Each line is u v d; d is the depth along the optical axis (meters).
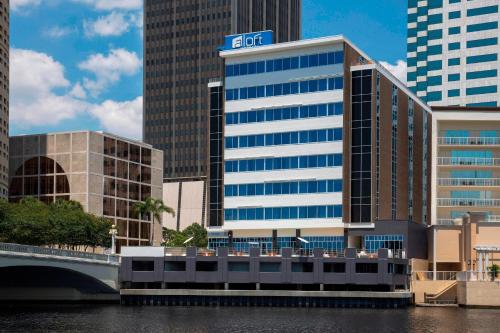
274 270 110.88
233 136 129.62
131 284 113.38
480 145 137.75
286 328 77.38
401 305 105.75
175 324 80.50
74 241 131.50
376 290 111.06
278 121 126.25
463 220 123.62
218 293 108.69
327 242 122.00
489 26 170.38
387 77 127.00
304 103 124.44
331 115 122.19
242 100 129.38
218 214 131.50
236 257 111.38
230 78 130.62
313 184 122.69
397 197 129.75
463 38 172.75
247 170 128.00
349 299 106.38
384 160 124.50
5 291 114.50
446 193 139.88
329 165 121.69
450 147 139.12
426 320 85.75
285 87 126.19
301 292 107.12
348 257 109.12
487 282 103.62
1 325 78.44
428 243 129.88
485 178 138.00
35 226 125.25
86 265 104.94
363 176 121.12
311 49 124.56
